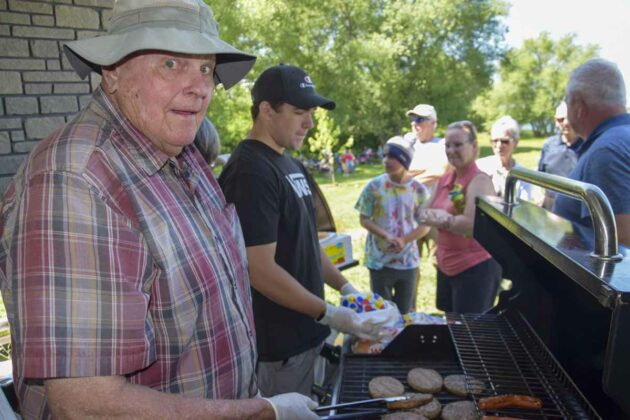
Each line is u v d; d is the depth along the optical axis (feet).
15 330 2.68
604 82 7.01
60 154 2.86
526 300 6.44
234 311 3.70
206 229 3.56
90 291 2.69
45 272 2.62
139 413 2.84
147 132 3.30
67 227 2.68
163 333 3.16
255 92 7.03
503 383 5.28
